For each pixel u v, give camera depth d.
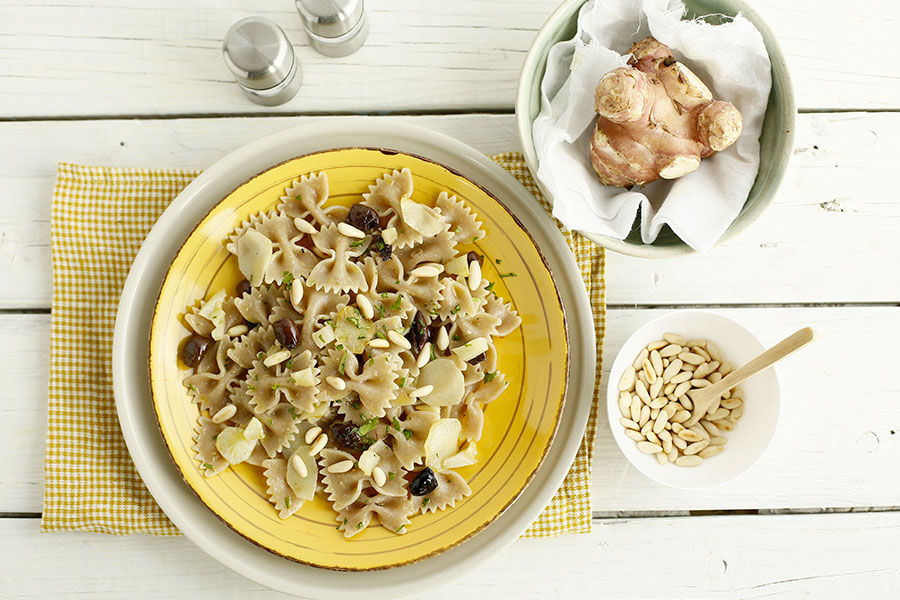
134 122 0.70
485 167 0.66
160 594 0.69
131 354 0.64
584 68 0.65
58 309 0.67
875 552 0.72
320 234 0.66
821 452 0.72
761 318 0.72
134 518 0.67
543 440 0.65
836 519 0.72
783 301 0.72
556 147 0.65
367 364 0.65
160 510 0.67
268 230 0.66
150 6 0.70
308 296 0.67
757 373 0.66
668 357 0.69
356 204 0.67
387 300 0.67
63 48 0.70
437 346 0.67
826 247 0.72
